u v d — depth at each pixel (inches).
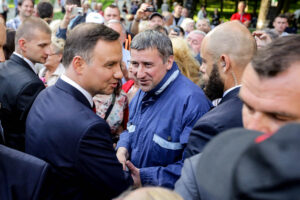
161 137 65.9
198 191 34.2
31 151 53.9
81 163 49.5
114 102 90.8
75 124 50.0
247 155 15.1
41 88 89.7
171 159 66.0
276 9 486.0
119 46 57.2
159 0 809.5
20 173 46.8
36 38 93.7
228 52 53.4
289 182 12.6
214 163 18.3
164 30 144.1
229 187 16.1
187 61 91.0
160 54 64.7
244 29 55.1
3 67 91.2
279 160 13.1
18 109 85.5
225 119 46.4
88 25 56.4
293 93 25.7
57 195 50.9
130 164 64.5
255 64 27.9
